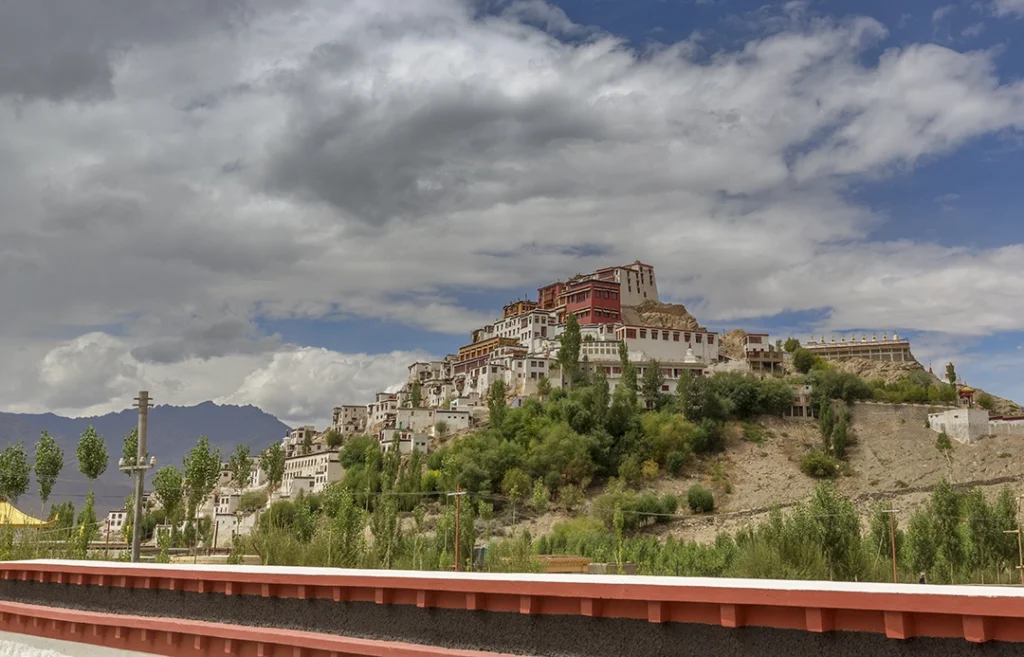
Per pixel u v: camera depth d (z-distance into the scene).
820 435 173.88
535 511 144.62
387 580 14.54
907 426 173.25
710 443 169.50
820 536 65.19
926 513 79.19
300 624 15.95
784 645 10.69
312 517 83.38
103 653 19.34
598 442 160.12
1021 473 141.00
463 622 13.72
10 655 20.25
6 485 73.94
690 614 11.40
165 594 18.91
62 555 60.56
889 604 9.79
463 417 189.00
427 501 148.38
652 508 137.88
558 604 12.66
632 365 182.62
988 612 9.13
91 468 74.31
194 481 86.06
